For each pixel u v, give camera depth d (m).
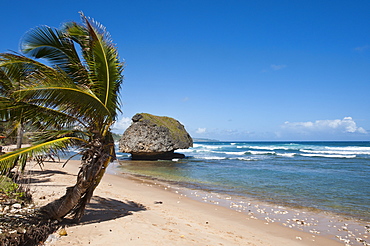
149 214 8.26
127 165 30.22
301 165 29.81
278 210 10.48
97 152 6.14
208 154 51.62
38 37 6.31
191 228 7.18
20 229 5.28
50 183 12.82
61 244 4.99
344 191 14.68
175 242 5.75
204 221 8.32
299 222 8.88
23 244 4.68
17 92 4.95
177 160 36.88
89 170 6.02
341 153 52.81
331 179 19.14
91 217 7.19
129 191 13.11
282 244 6.77
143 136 36.44
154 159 37.78
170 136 38.09
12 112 5.76
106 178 18.16
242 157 43.31
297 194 13.81
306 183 17.39
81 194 6.19
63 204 6.24
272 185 16.56
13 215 6.30
